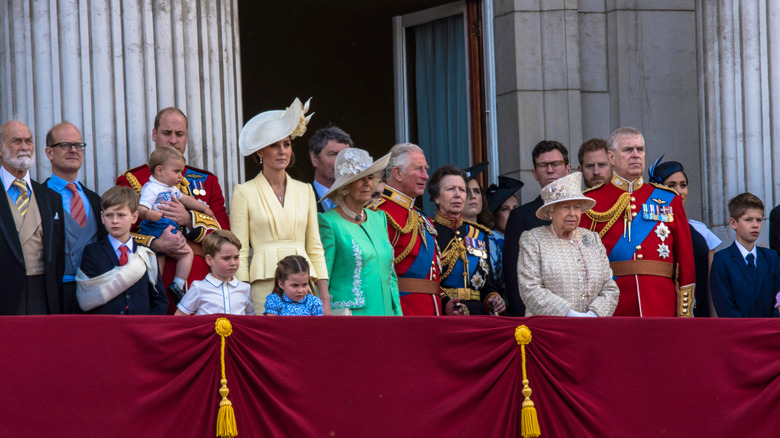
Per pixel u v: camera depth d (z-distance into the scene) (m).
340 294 25.64
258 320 22.58
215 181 28.23
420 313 27.41
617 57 39.91
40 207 24.33
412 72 41.97
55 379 21.38
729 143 35.53
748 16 35.59
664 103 40.09
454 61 40.94
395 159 28.42
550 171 32.53
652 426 24.33
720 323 24.97
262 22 47.75
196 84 30.72
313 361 22.81
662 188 29.12
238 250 24.52
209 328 22.25
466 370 23.52
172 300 25.69
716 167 35.91
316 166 29.53
